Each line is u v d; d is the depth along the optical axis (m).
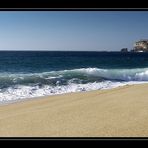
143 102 8.78
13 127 6.35
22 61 32.94
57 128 6.04
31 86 15.67
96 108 8.30
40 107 9.41
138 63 33.09
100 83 17.59
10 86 15.41
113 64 34.72
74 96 11.72
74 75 20.48
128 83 17.56
